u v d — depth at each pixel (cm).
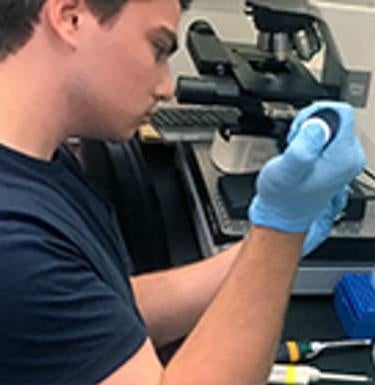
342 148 66
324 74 124
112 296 63
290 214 67
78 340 60
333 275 109
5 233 57
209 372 66
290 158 63
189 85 112
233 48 131
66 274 60
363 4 132
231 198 110
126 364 62
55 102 64
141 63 64
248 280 68
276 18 116
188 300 96
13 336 57
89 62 62
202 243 114
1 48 61
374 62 130
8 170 62
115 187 107
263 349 68
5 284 56
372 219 111
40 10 59
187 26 150
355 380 91
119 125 68
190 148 133
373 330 99
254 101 115
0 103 62
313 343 96
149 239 109
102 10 60
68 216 66
